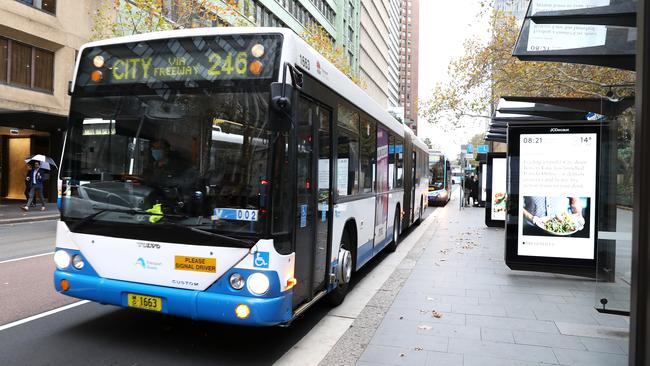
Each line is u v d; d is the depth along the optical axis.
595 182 7.64
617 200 5.78
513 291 6.89
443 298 6.48
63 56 21.44
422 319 5.52
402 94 185.62
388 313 5.76
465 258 9.66
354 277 8.23
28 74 20.23
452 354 4.46
